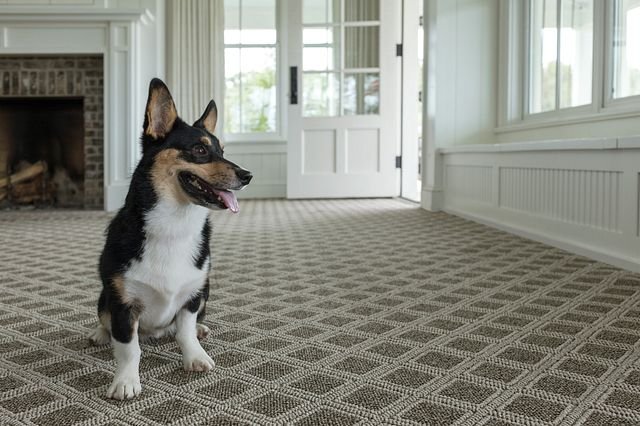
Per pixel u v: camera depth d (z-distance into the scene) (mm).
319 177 6891
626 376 1428
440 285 2490
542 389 1361
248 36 7363
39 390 1397
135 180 1465
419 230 4215
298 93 6777
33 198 6281
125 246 1416
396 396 1338
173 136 1463
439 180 5473
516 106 5051
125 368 1402
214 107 1718
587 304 2131
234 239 3895
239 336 1813
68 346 1727
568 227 3312
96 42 5879
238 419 1227
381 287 2473
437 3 5238
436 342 1731
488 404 1283
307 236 3998
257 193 7469
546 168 3521
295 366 1544
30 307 2180
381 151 6871
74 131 6285
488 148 4332
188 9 6910
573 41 4113
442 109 5348
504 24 5129
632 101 3385
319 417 1230
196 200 1447
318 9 6785
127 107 5918
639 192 2652
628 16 3459
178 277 1466
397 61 6840
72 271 2859
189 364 1508
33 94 6102
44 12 5691
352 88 6863
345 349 1679
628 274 2633
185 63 6945
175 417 1239
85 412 1270
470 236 3898
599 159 2947
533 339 1739
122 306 1414
